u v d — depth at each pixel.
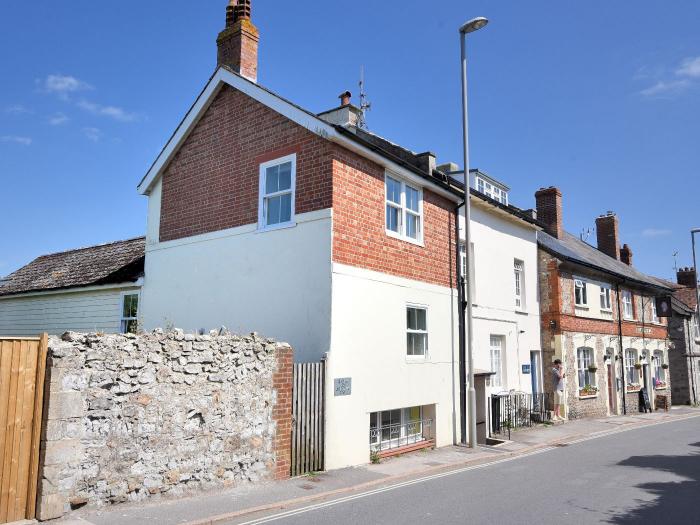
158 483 7.78
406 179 13.63
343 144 11.66
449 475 10.84
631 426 20.86
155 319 14.41
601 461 12.67
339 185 11.55
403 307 12.97
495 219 18.61
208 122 14.26
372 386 11.77
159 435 7.85
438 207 14.86
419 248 13.81
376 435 12.29
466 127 14.16
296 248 11.73
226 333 9.28
